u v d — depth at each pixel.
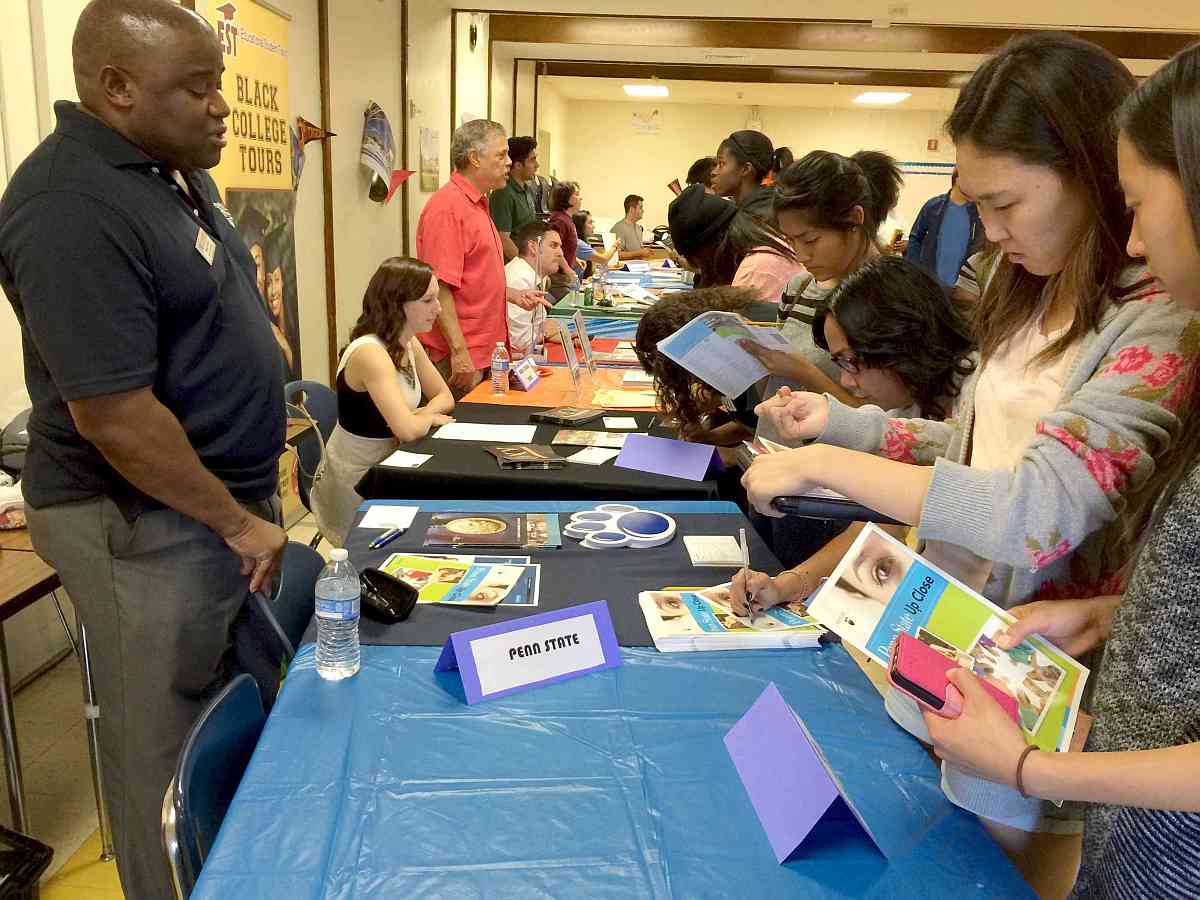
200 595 1.65
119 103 1.48
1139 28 6.95
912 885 0.95
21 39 2.36
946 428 1.38
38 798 2.12
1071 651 0.97
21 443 2.07
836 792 0.97
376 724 1.20
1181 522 0.75
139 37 1.45
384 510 2.04
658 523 1.93
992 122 0.91
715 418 2.57
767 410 1.44
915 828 1.03
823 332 1.84
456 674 1.33
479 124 3.88
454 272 3.88
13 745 1.82
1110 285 0.93
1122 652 0.81
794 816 0.99
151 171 1.55
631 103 14.11
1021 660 0.92
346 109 4.93
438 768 1.11
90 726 1.88
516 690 1.29
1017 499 0.90
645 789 1.08
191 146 1.57
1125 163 0.71
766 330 1.85
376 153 5.20
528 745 1.16
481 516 2.00
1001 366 1.09
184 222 1.57
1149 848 0.77
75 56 1.49
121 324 1.45
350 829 1.00
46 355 1.44
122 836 1.70
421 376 3.26
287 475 3.72
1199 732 0.73
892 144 13.93
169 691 1.67
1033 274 1.03
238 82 3.41
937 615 0.98
